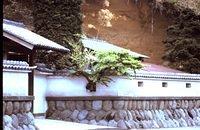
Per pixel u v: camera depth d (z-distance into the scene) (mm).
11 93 12281
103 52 17766
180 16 31781
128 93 18172
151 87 19734
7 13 25641
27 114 12438
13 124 11406
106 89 17688
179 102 21125
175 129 18109
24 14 25844
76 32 23328
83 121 17281
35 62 19188
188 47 30016
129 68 17781
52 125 14586
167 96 20391
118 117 17094
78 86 18047
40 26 23141
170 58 30594
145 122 18219
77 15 23578
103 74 17656
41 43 16984
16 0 26047
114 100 17312
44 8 23172
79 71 17781
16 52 16781
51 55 21031
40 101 17781
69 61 20922
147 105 18969
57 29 22953
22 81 12969
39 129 12914
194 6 32906
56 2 23156
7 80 12094
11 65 12195
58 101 18094
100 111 17328
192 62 29500
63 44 22625
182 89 21672
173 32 31578
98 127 14711
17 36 16219
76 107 17688
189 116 21594
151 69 24250
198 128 19094
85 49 21203
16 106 11828
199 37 31234
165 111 20062
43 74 18078
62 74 18328
